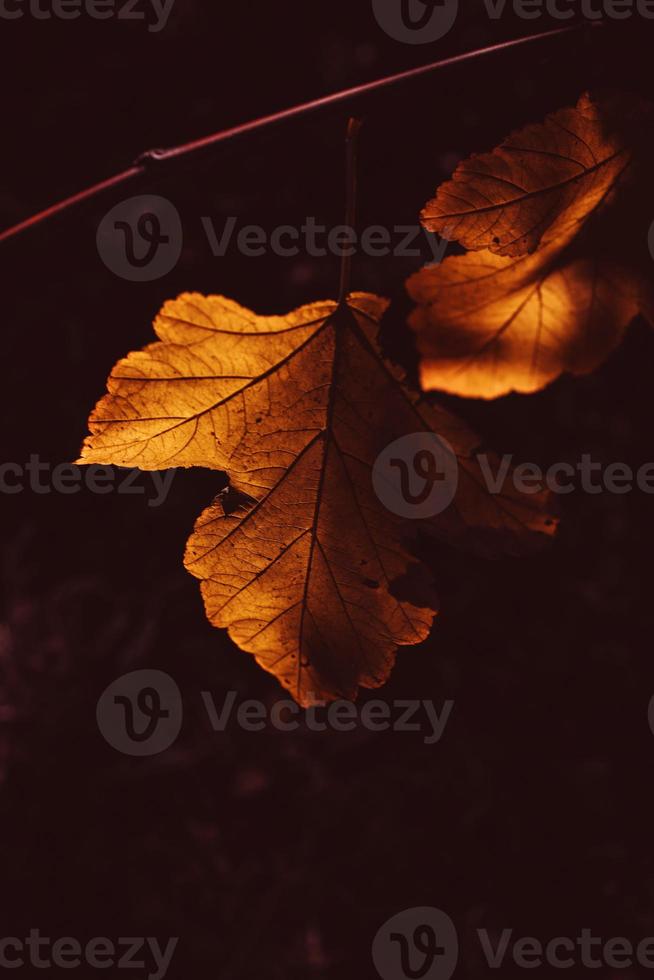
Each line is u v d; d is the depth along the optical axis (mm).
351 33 3375
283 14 3518
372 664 593
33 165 3482
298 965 2750
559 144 482
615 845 2938
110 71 3625
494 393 601
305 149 3438
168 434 556
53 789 2992
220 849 2969
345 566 586
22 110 3586
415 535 586
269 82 3449
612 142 489
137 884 2883
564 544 3412
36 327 3494
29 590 3309
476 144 3053
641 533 3398
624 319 601
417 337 586
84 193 588
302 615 590
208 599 587
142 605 3326
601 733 3127
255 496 578
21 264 3441
